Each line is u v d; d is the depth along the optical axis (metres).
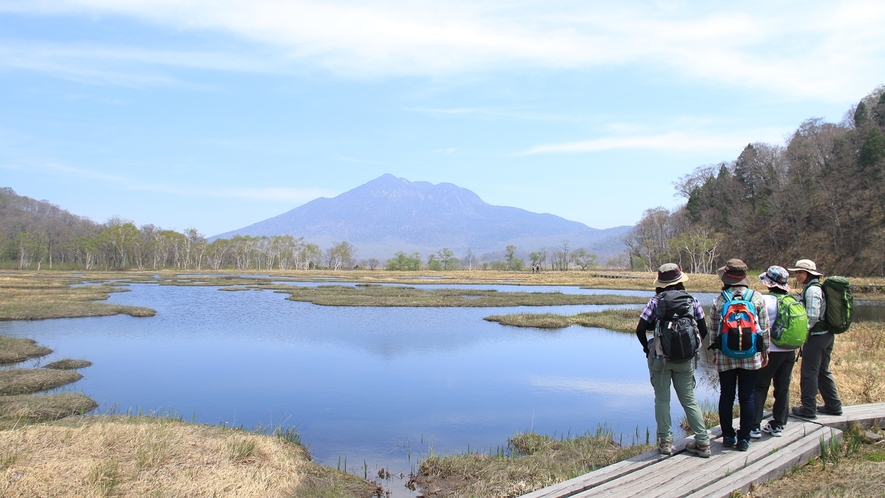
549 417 13.91
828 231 92.31
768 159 116.06
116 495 7.32
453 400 15.67
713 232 114.19
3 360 20.11
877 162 86.56
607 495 6.61
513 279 90.00
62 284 63.09
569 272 125.69
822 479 7.34
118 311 36.53
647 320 8.00
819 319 9.15
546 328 31.03
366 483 9.32
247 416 13.96
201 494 7.59
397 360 21.73
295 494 8.29
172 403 15.20
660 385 8.04
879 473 7.36
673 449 8.15
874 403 10.71
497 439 12.17
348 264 174.75
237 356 22.38
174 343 25.44
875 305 42.97
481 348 24.52
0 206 176.00
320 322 33.28
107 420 11.66
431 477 9.73
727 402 8.16
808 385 9.35
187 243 149.38
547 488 7.05
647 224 138.00
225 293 56.00
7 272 107.06
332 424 13.31
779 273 8.74
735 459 7.73
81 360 20.39
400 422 13.51
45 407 13.43
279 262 162.38
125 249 140.75
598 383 17.88
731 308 7.94
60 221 169.00
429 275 108.12
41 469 7.71
